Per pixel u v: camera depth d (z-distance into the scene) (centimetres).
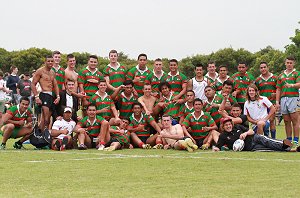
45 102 1459
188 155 1162
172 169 915
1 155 1159
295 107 1545
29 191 709
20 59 7162
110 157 1115
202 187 738
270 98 1599
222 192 701
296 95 1550
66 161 1036
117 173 867
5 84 2608
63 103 1499
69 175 846
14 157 1116
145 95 1494
